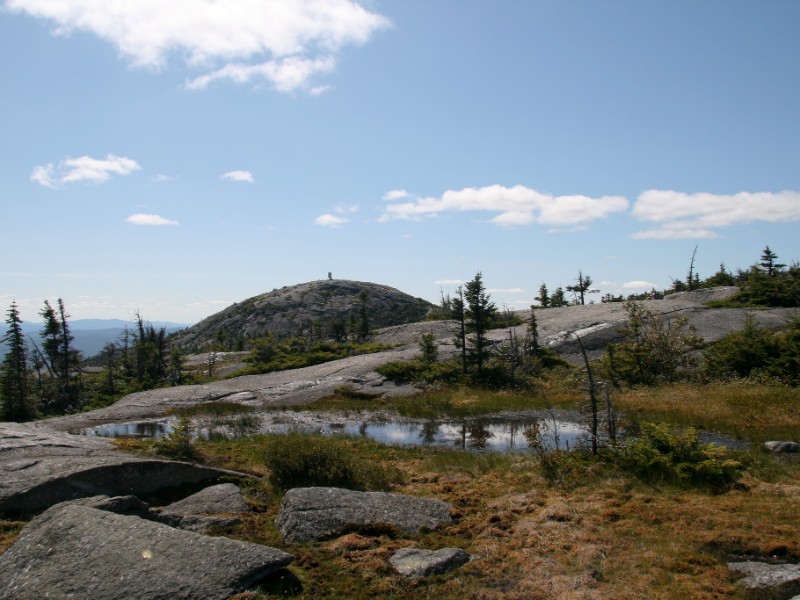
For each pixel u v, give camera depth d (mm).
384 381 36562
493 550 9523
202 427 26016
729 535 9680
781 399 23062
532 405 28391
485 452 19328
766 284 48219
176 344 147250
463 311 36406
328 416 28375
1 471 11867
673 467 13359
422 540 10188
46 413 48938
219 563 7770
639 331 36312
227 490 12422
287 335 114188
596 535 10008
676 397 25938
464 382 34344
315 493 11297
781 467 14375
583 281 67750
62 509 9180
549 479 13836
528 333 39719
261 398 34406
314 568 8828
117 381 57125
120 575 7516
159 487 12930
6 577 7793
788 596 7605
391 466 16219
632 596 7742
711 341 36812
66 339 58156
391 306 165750
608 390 15922
